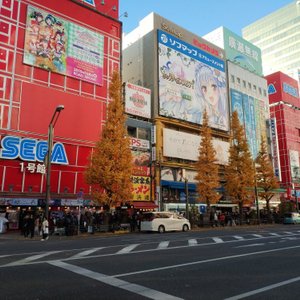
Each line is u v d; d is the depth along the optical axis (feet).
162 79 114.01
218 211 117.39
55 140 83.20
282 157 176.04
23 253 33.55
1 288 18.75
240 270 24.31
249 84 157.48
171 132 112.06
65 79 87.97
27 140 78.07
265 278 21.66
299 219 115.24
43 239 54.70
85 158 88.07
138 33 126.00
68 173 84.07
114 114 76.95
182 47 123.85
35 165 78.33
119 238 54.90
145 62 117.50
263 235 57.47
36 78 82.64
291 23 312.09
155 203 101.09
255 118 155.43
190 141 117.60
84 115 89.92
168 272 23.47
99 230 70.79
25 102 79.77
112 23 102.01
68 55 89.40
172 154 110.52
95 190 78.48
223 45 153.38
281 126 179.01
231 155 107.34
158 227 71.72
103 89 95.71
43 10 86.33
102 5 101.30
